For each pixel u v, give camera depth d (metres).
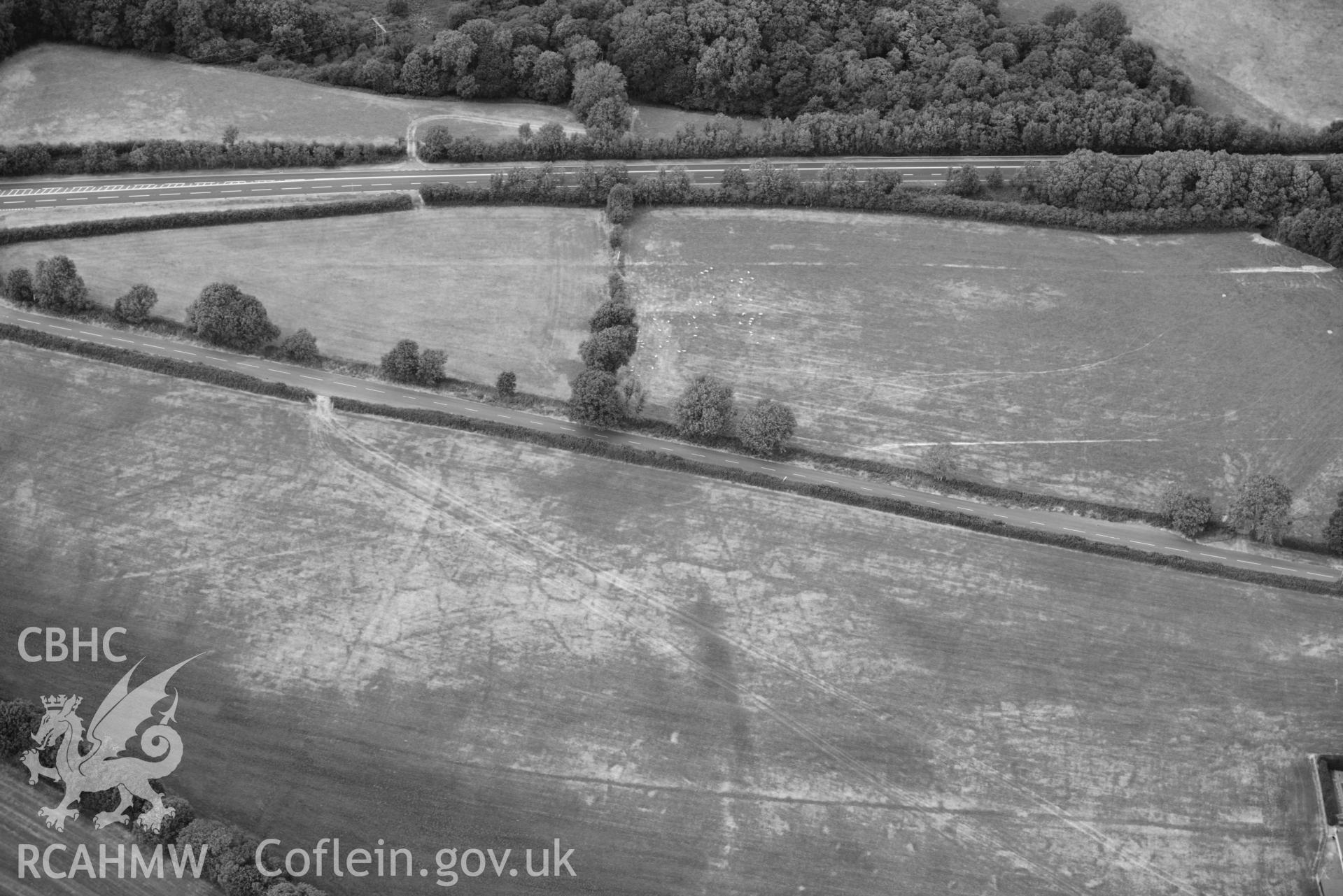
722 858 173.50
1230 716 192.75
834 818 178.62
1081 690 194.38
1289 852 179.50
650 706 188.50
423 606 197.75
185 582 198.12
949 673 195.25
